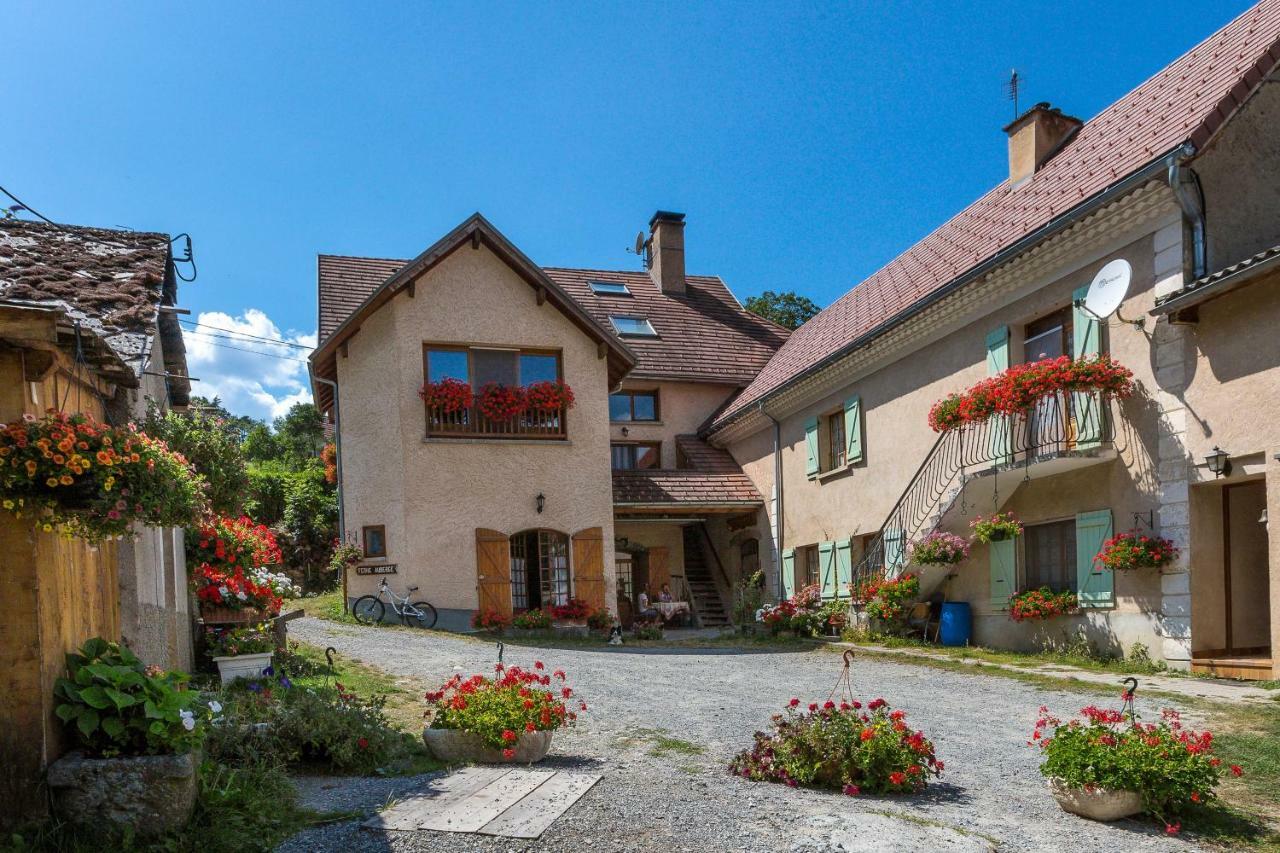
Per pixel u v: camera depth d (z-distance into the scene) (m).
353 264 21.22
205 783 4.81
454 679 6.62
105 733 4.44
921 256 18.25
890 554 14.96
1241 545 10.41
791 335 24.77
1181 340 10.35
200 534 8.91
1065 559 12.50
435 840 4.48
